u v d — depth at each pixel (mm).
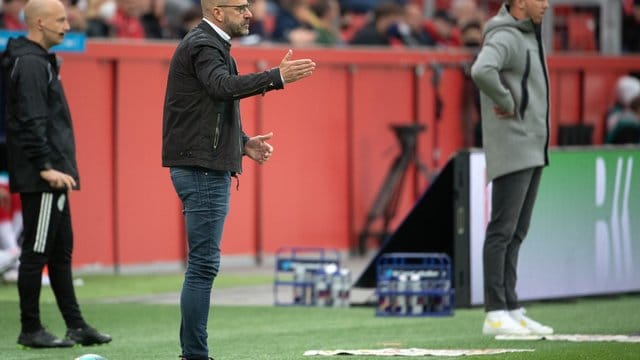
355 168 61688
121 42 54906
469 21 67812
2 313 41125
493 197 35219
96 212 54812
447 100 64250
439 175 42688
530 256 44281
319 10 67625
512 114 34469
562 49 71188
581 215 45438
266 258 59375
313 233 60625
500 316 35125
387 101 62594
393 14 67062
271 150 27000
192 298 25891
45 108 32625
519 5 34781
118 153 55156
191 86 25625
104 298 46656
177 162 25734
